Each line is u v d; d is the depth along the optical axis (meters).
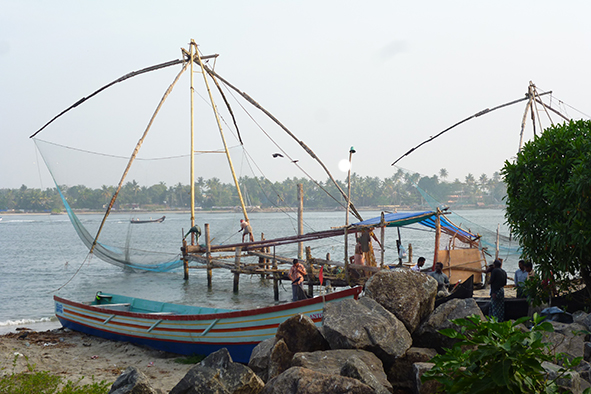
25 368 10.12
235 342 10.90
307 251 17.20
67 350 12.26
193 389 5.57
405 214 15.59
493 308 10.30
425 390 6.24
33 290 24.34
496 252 18.55
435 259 15.03
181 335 11.63
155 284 23.95
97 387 6.55
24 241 65.19
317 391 5.42
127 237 22.48
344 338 7.11
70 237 74.50
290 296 20.61
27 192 122.12
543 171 8.40
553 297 10.16
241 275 27.36
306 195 186.00
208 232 22.48
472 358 4.03
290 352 7.36
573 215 7.62
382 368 6.60
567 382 5.46
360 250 15.91
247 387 5.84
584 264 8.47
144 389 5.77
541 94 18.89
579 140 7.90
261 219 125.19
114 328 13.12
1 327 16.31
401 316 7.70
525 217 8.55
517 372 3.91
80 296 21.81
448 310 7.66
